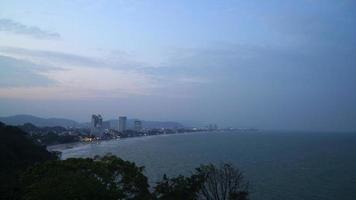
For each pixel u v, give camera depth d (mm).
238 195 36844
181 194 36281
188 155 174750
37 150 134875
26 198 32969
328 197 79688
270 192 83625
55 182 32688
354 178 104188
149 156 173500
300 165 133625
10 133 136500
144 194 38562
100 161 40562
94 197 31781
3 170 82188
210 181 37688
